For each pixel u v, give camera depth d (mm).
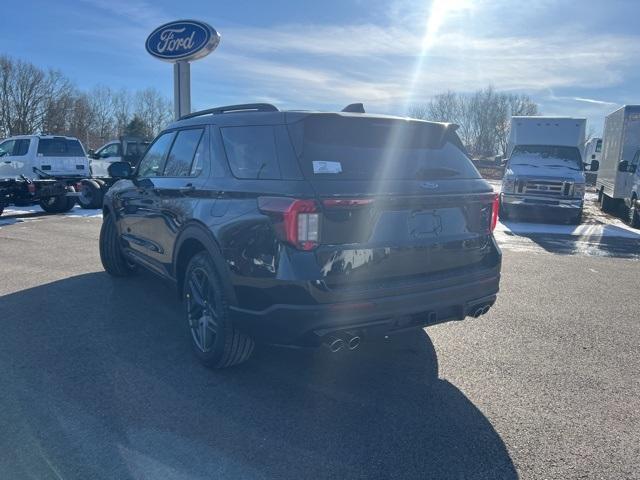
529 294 6395
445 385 3785
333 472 2734
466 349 4488
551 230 12688
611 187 16562
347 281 3184
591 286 6855
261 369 3980
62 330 4699
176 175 4598
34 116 69125
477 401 3543
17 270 6969
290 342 3219
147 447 2916
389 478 2699
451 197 3609
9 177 14742
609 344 4664
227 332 3613
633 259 8992
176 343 4441
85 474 2674
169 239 4508
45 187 13609
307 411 3359
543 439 3086
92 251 8352
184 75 12555
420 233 3490
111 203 6094
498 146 75250
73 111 72562
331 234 3146
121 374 3828
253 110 4004
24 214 14117
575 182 13539
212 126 4156
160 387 3639
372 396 3590
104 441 2967
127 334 4629
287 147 3369
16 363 3988
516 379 3904
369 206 3238
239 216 3434
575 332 4969
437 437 3088
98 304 5473
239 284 3404
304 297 3074
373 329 3268
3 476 2650
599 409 3463
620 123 15664
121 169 5738
